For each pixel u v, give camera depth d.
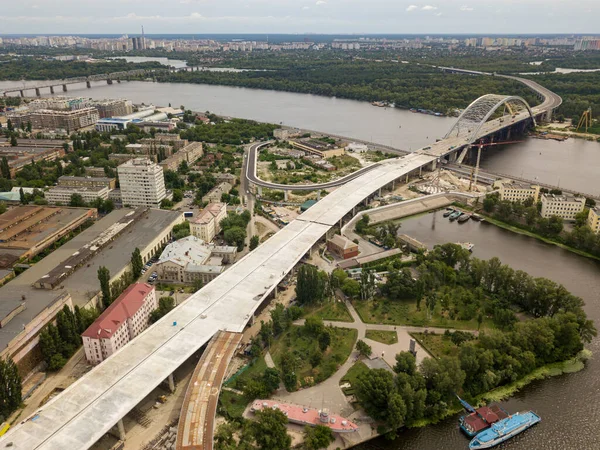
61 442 197.12
